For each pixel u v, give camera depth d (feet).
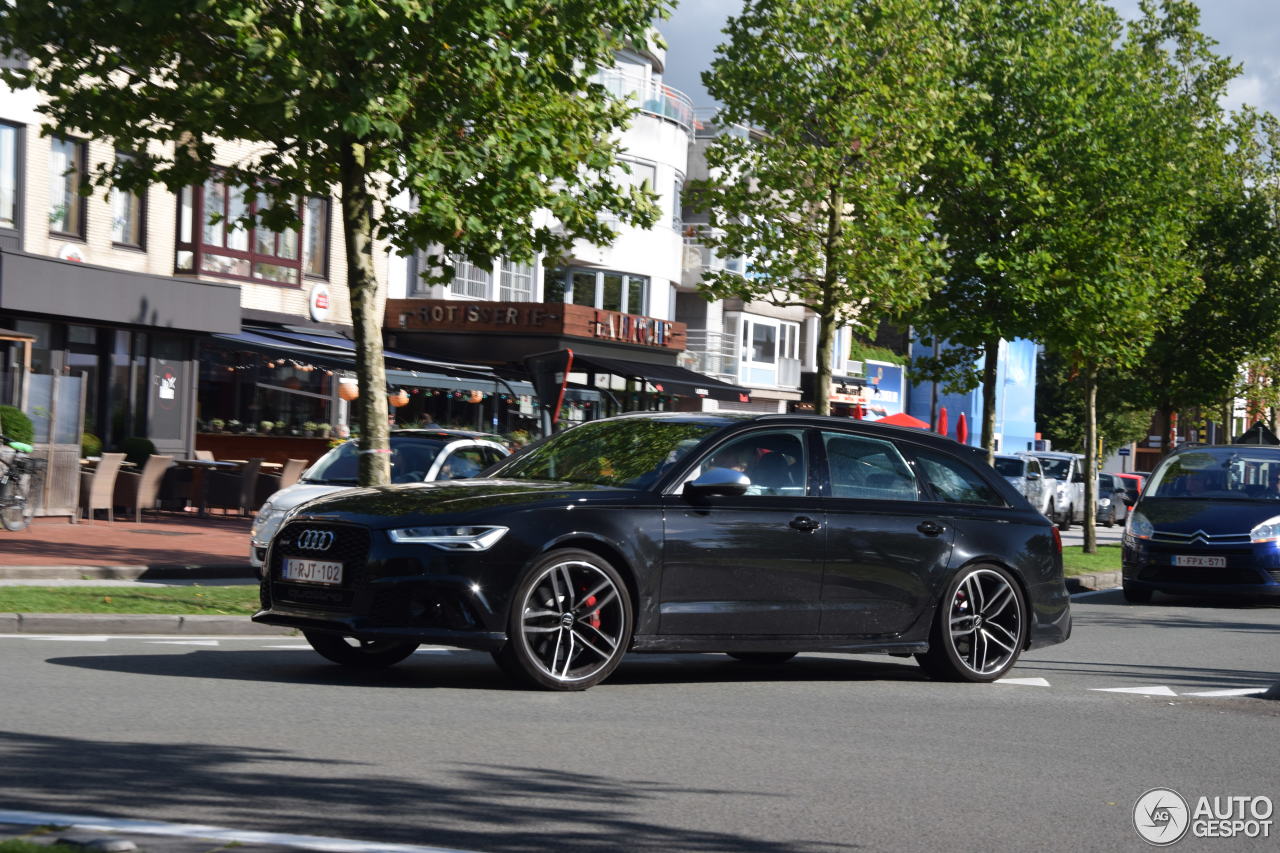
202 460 93.71
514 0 46.09
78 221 101.50
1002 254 86.58
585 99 55.88
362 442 48.78
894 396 237.04
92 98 49.34
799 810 21.54
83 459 84.99
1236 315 116.16
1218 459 72.49
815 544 34.81
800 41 76.95
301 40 44.65
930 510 37.09
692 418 35.78
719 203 80.48
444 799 20.98
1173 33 103.30
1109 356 95.04
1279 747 29.14
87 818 18.70
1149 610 64.54
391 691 30.96
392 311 140.97
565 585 31.68
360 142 49.06
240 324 100.53
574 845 18.94
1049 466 159.02
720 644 33.63
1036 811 22.27
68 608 42.68
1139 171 86.63
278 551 32.42
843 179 77.05
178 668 33.50
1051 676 39.45
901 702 33.04
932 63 78.48
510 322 138.92
